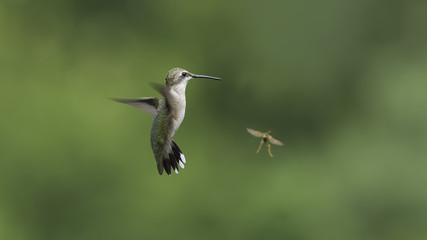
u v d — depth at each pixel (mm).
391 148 17703
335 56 20422
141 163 15719
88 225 15414
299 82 20344
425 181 17125
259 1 19625
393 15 20984
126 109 15875
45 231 15266
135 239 15656
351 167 18453
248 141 19547
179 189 16297
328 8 20266
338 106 20719
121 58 17391
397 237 17188
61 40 17078
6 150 14961
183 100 6227
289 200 17625
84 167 15305
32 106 15312
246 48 19766
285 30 20031
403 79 18344
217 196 17281
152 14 18609
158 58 17797
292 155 20125
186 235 16141
